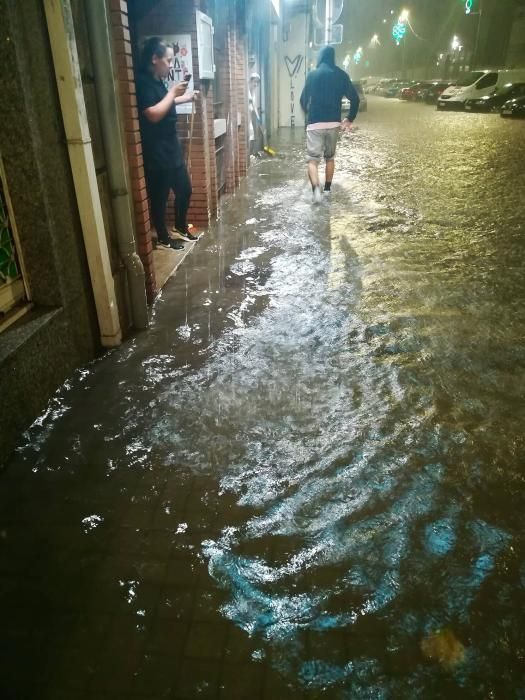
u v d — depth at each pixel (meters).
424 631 1.79
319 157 7.79
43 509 2.32
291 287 4.61
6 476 2.52
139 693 1.63
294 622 1.83
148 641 1.78
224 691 1.63
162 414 2.94
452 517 2.24
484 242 5.76
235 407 2.98
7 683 1.66
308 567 2.03
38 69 2.81
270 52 16.27
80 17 3.17
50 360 3.04
